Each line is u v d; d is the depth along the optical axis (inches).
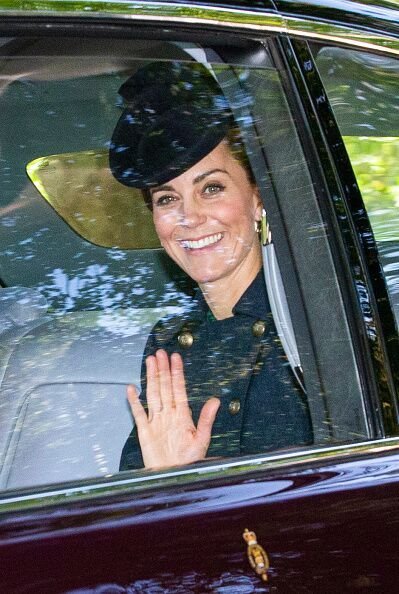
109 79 290.2
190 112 296.5
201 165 296.7
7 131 294.5
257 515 268.4
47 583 246.7
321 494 276.5
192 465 276.5
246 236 297.9
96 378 284.2
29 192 296.5
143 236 296.7
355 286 296.5
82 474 272.7
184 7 286.8
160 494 265.7
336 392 292.4
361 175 303.7
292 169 297.9
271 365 293.0
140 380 286.5
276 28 298.8
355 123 308.0
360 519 277.0
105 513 258.4
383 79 315.3
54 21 273.4
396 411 295.0
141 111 295.6
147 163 295.7
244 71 297.1
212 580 258.4
